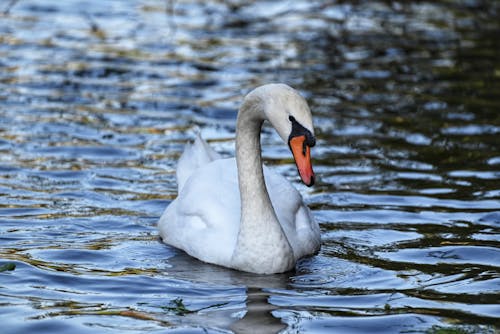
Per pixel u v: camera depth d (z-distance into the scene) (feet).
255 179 35.32
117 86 63.05
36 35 75.36
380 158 50.11
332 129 55.26
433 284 33.50
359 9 89.10
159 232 39.73
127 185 45.37
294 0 91.15
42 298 31.50
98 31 77.61
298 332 28.96
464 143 52.70
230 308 31.17
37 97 59.77
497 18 87.15
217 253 36.47
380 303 31.63
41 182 45.01
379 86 65.05
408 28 82.74
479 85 65.62
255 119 34.96
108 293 32.35
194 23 81.97
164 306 31.19
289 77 66.59
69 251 36.63
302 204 39.32
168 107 58.90
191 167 42.88
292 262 35.58
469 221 40.68
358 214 41.96
